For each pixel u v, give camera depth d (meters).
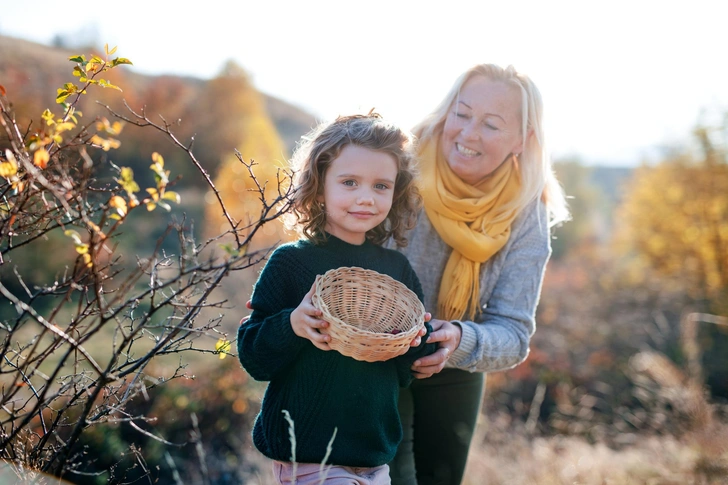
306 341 1.88
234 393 6.53
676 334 11.58
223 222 15.79
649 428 5.27
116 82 26.39
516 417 7.49
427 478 2.57
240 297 8.43
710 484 3.92
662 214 16.20
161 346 1.55
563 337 12.02
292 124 53.53
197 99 33.91
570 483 4.20
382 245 2.45
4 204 1.57
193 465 5.66
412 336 1.76
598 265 17.00
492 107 2.41
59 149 1.61
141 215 17.52
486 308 2.55
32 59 20.45
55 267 8.97
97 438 5.05
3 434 1.65
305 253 2.01
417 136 2.60
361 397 1.89
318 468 1.85
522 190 2.52
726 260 14.35
